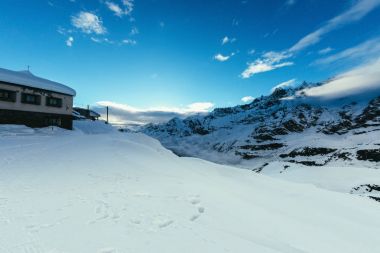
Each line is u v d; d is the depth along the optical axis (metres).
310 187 21.17
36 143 22.59
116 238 6.50
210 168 23.36
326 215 13.47
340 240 9.95
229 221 9.09
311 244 8.96
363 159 75.56
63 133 36.03
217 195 12.16
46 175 12.61
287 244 8.25
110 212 8.12
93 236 6.50
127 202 9.18
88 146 22.11
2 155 16.70
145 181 12.68
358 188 37.03
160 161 20.02
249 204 12.09
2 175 12.13
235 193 14.37
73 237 6.39
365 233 11.57
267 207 12.83
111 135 32.75
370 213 15.59
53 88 38.22
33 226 6.88
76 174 13.14
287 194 17.50
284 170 52.25
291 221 10.92
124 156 18.69
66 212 7.95
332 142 116.31
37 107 36.25
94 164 15.66
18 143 22.08
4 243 5.95
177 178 14.42
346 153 81.75
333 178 42.53
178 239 6.78
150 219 7.87
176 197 10.43
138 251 5.99
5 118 32.53
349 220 13.47
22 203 8.59
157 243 6.45
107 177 12.92
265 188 18.91
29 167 14.07
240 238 7.37
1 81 32.00
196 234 7.20
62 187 10.74
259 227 9.26
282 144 133.38
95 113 80.25
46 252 5.67
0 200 8.78
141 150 22.66
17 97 33.81
